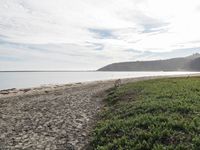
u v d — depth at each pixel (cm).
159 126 1446
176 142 1219
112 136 1474
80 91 5650
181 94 2511
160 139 1278
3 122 2381
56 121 2277
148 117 1653
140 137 1334
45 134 1833
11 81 18200
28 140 1702
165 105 1944
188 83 3728
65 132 1855
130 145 1272
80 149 1456
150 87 3516
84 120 2241
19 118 2556
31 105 3572
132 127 1533
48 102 3800
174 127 1408
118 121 1706
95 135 1591
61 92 5853
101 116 2273
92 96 4275
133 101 2525
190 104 1912
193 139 1194
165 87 3281
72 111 2800
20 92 7131
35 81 18325
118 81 5550
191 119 1535
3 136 1844
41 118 2478
